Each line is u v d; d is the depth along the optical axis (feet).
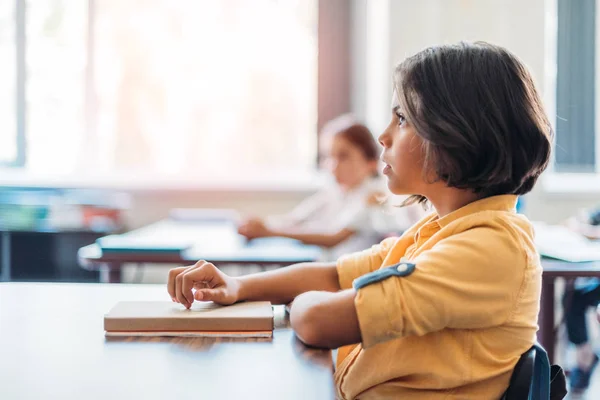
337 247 8.54
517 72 2.89
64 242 11.98
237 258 7.13
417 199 3.65
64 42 13.97
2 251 11.87
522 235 2.84
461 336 2.80
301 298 3.02
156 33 13.92
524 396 2.73
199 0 13.88
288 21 13.97
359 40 13.93
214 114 14.07
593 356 8.59
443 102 2.81
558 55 13.97
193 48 13.94
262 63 14.01
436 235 2.95
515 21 13.00
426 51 3.01
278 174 14.14
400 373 2.85
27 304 3.64
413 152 2.95
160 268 13.47
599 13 13.93
